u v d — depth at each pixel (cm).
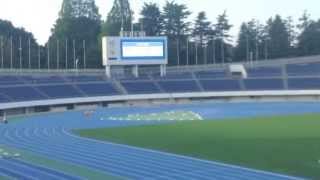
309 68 10331
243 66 10331
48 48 12062
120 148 3803
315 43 14250
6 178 2772
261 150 3550
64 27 13650
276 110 7419
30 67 11719
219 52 13938
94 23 14275
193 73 10406
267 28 14462
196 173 2752
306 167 2861
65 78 9544
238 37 14312
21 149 3888
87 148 3850
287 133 4500
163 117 6594
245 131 4756
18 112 8219
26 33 13962
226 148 3694
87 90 9231
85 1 14875
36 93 8694
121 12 14400
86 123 6056
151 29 14188
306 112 6950
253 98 9744
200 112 7269
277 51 14325
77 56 12888
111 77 9825
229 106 8475
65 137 4641
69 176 2781
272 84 9869
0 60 12250
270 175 2659
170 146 3859
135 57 9488
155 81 9869
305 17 14450
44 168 3034
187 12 14100
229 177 2627
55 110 8650
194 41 14050
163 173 2778
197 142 4059
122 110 8131
